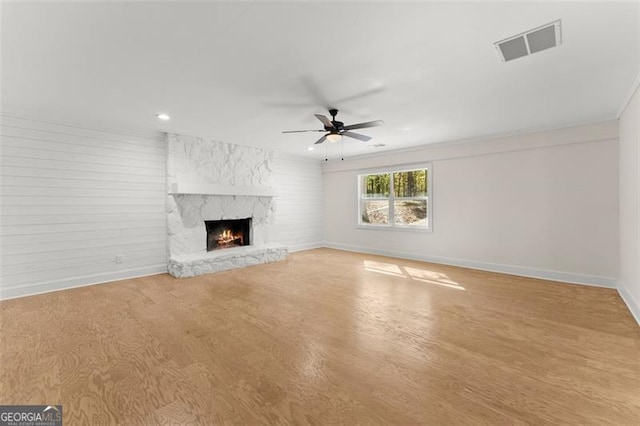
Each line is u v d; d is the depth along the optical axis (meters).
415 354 2.29
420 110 3.65
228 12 1.81
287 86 2.93
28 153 3.70
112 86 2.93
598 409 1.67
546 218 4.54
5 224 3.56
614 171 3.98
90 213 4.19
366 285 4.21
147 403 1.73
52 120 3.87
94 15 1.83
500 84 2.90
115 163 4.40
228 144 5.63
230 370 2.08
